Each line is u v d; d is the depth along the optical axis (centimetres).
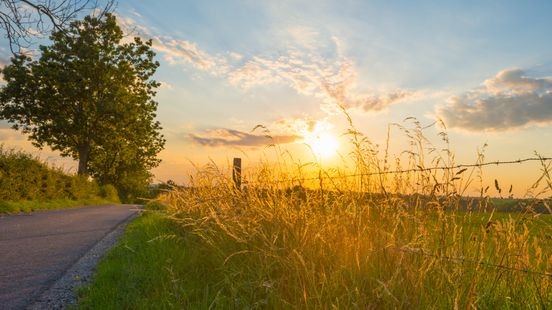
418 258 377
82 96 4241
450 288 347
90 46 4031
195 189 841
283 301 373
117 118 4294
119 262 636
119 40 4241
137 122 4612
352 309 341
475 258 361
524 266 351
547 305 325
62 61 4153
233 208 623
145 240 777
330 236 455
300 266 420
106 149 4744
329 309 355
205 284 467
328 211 499
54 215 1775
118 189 5409
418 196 443
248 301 398
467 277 361
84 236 1063
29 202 2142
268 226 527
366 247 408
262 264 448
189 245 615
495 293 352
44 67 4159
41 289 538
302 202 534
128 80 4434
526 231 357
